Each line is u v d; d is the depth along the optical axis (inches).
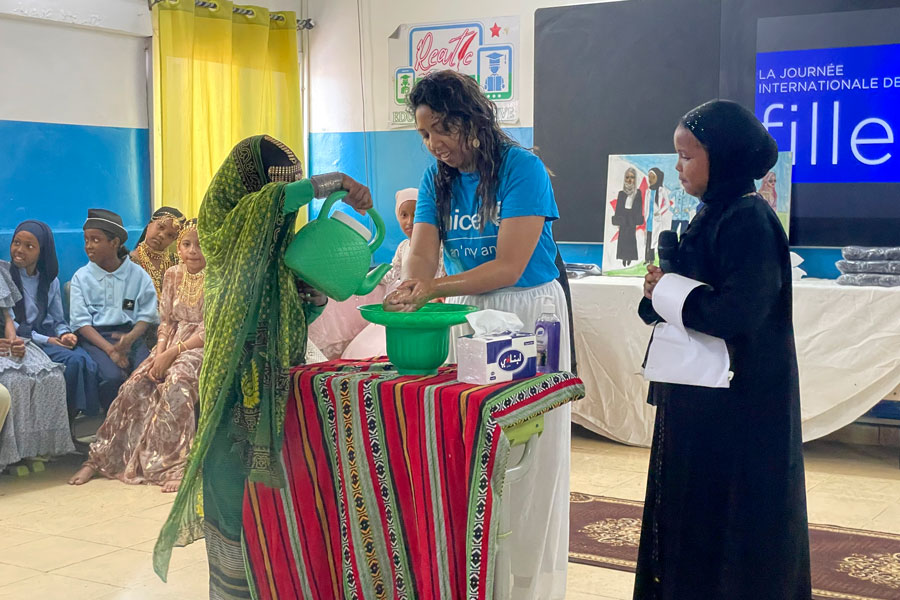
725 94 182.5
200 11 195.6
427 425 79.0
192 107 195.2
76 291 170.9
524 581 96.7
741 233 81.4
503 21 202.4
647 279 87.1
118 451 162.6
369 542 84.0
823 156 176.1
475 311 84.7
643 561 89.4
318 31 224.4
